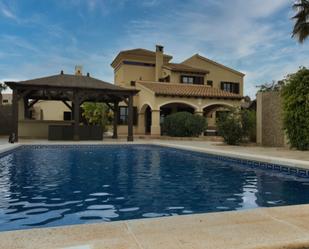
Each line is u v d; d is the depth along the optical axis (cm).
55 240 312
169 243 307
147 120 3047
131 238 319
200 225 361
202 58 3656
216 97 2772
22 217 520
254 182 850
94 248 293
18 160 1270
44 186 775
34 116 3641
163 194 697
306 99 1444
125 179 882
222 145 1841
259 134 1895
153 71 3481
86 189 744
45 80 2100
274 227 356
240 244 305
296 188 775
